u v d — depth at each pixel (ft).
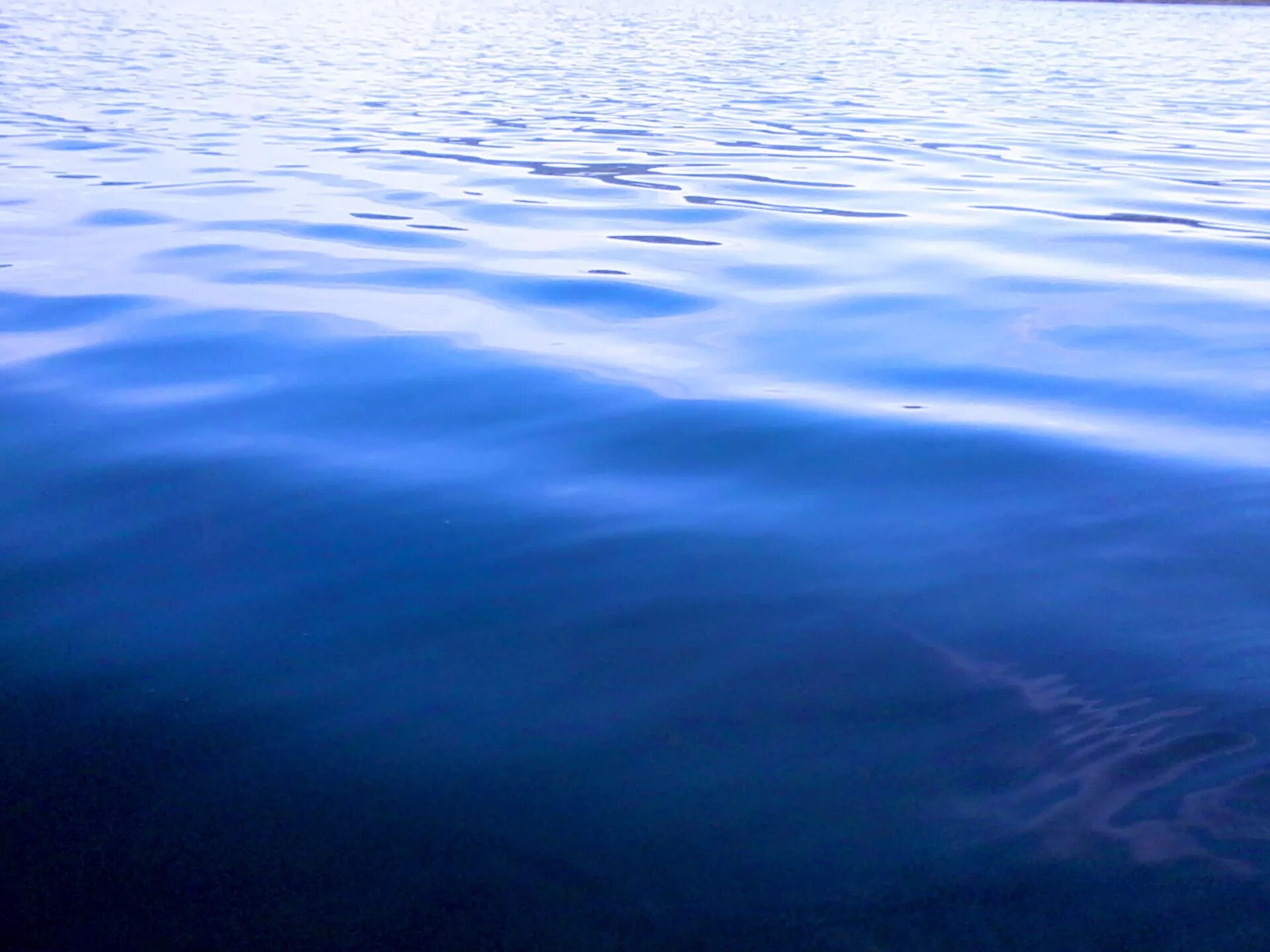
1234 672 6.34
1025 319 12.66
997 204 19.45
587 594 7.08
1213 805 5.35
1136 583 7.22
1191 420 9.78
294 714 6.02
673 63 47.60
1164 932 4.72
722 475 8.65
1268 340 11.93
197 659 6.45
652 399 10.10
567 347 11.49
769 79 42.27
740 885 4.99
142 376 10.57
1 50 45.16
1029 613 6.92
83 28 54.95
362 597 7.03
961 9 90.68
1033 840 5.18
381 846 5.21
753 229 17.30
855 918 4.82
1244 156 25.64
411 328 12.01
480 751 5.77
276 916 4.86
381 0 82.23
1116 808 5.35
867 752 5.76
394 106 32.42
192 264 14.60
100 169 21.72
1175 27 74.79
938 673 6.36
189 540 7.68
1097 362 11.28
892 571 7.37
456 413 9.75
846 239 16.62
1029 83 42.04
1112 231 17.29
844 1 99.81
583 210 18.76
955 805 5.40
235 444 9.11
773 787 5.54
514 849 5.19
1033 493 8.41
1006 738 5.84
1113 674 6.34
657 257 15.47
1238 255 15.81
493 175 22.08
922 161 24.23
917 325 12.40
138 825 5.31
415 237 16.42
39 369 10.72
